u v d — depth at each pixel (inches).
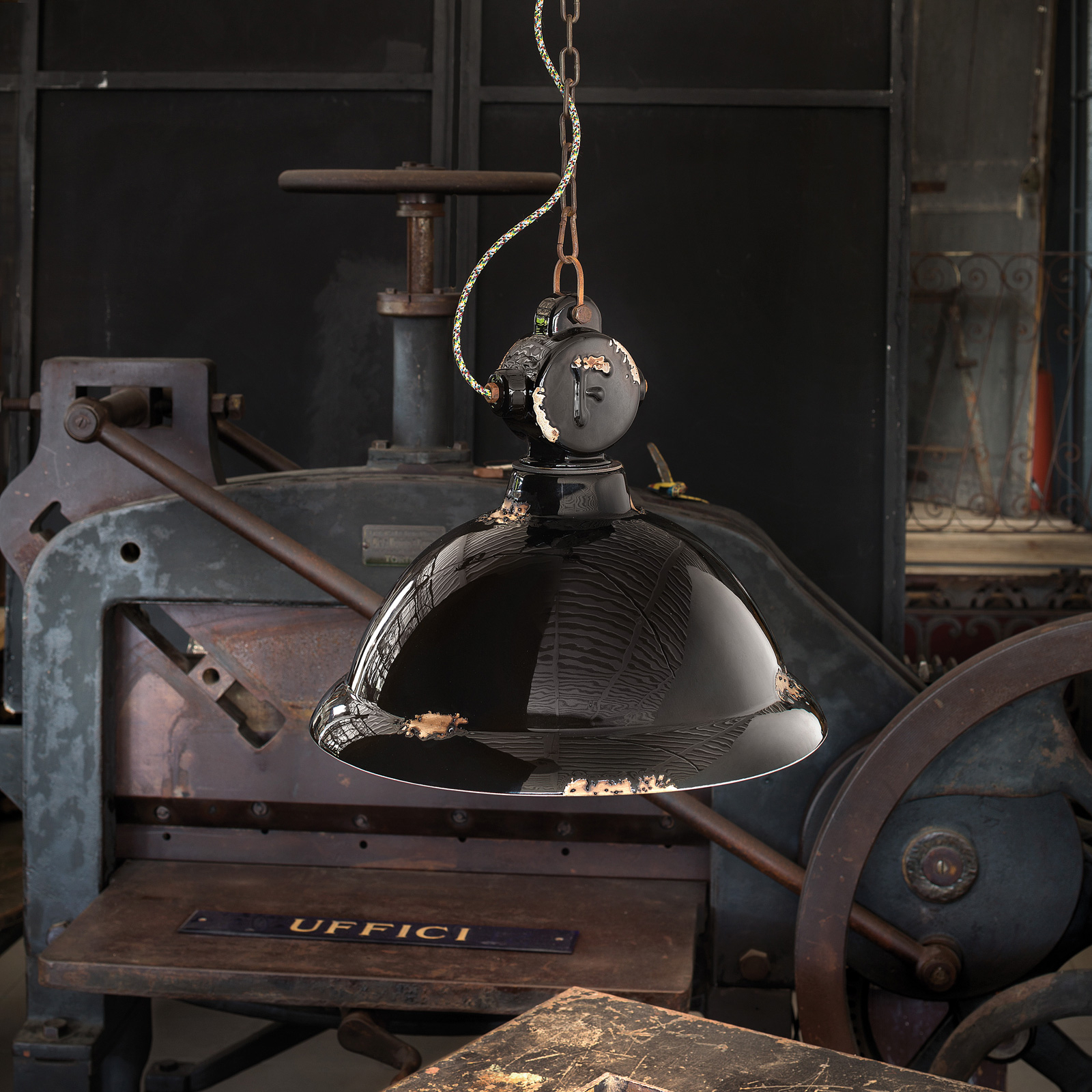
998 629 197.6
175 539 79.4
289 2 128.7
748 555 77.3
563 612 33.0
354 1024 78.0
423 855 83.3
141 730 83.1
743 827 79.4
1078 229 273.1
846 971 82.5
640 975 68.6
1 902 99.1
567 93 37.9
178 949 71.6
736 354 129.8
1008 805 74.6
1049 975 69.7
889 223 126.7
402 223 130.1
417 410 86.3
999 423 280.1
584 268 129.4
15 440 134.3
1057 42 272.1
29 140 131.0
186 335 133.1
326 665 81.4
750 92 126.2
